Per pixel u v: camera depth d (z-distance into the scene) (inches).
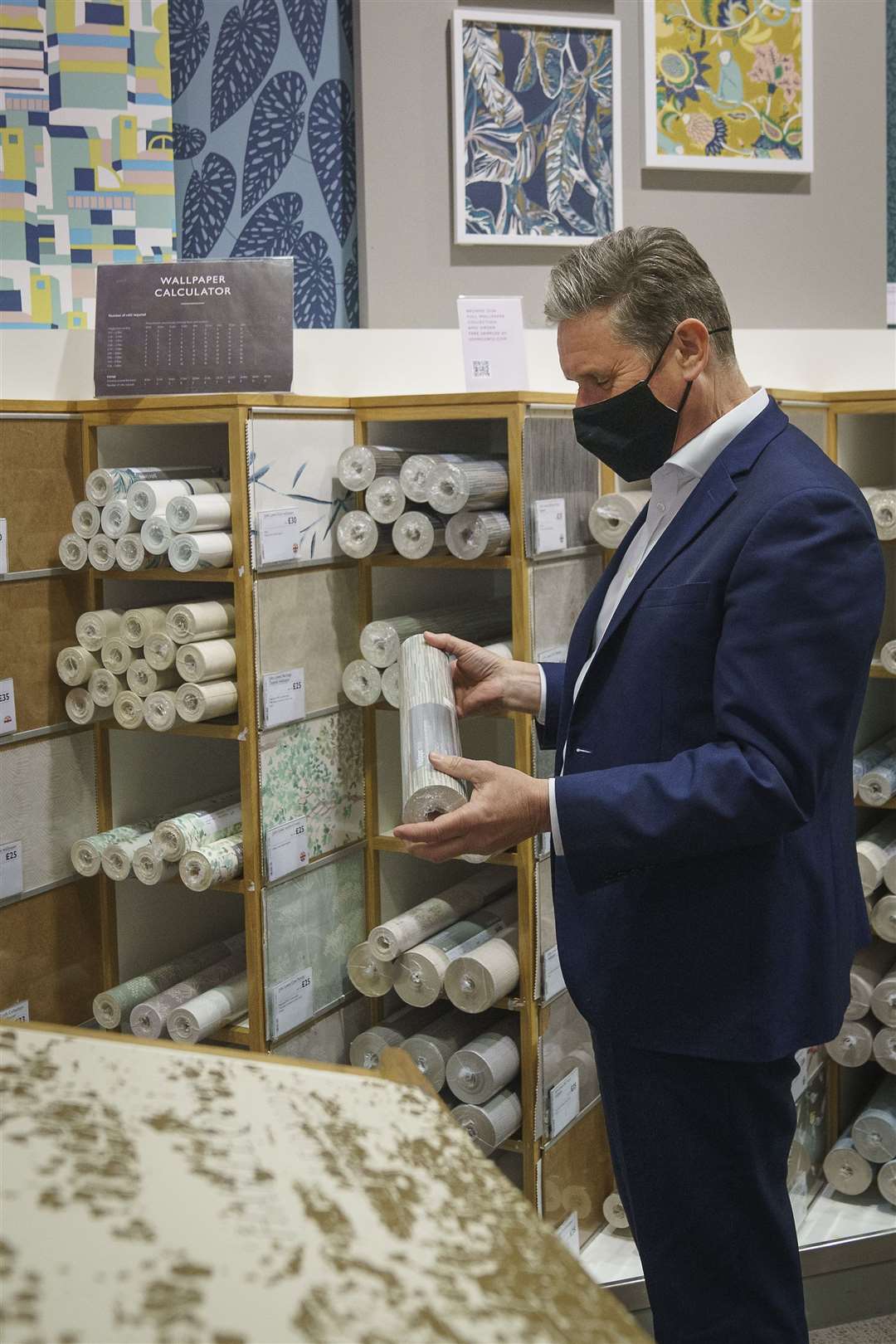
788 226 134.1
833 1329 102.0
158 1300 20.6
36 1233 22.0
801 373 123.3
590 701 66.7
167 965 104.3
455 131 121.9
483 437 114.3
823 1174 113.2
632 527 73.5
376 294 123.3
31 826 97.2
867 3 132.6
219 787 113.7
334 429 99.0
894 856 104.7
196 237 129.8
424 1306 21.3
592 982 65.9
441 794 63.3
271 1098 28.2
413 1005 97.8
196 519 89.5
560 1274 22.9
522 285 127.0
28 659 95.9
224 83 127.8
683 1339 66.5
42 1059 28.9
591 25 124.8
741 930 62.4
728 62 129.4
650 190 130.3
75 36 113.0
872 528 60.4
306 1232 23.0
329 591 100.2
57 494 97.1
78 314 114.9
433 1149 26.9
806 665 57.4
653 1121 65.5
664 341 63.1
